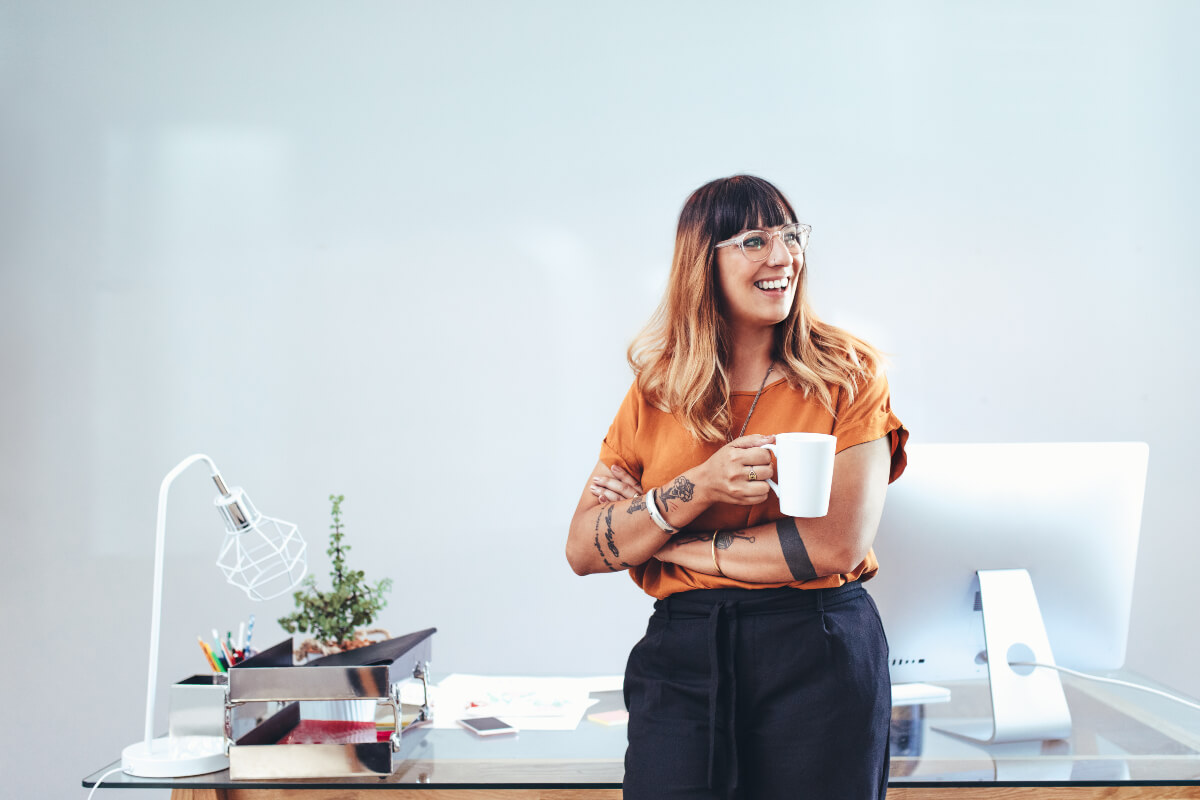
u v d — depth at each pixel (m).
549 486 2.89
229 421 2.88
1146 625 2.86
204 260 2.88
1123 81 2.88
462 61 2.90
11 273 2.88
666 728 1.21
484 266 2.89
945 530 1.46
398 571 2.89
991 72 2.88
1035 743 1.39
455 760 1.35
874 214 2.88
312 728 1.45
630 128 2.89
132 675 2.84
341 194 2.89
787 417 1.31
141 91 2.89
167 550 2.86
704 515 1.31
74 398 2.87
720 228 1.31
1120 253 2.88
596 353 2.89
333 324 2.89
